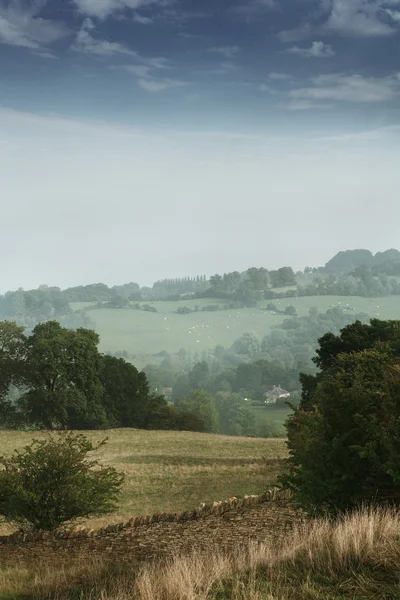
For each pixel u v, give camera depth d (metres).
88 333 93.12
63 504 22.52
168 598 8.30
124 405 104.31
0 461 23.48
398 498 14.66
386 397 15.55
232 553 11.88
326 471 15.30
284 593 7.79
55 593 11.59
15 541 20.98
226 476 44.56
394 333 55.75
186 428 108.88
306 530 10.57
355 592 7.57
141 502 37.50
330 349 59.47
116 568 13.97
